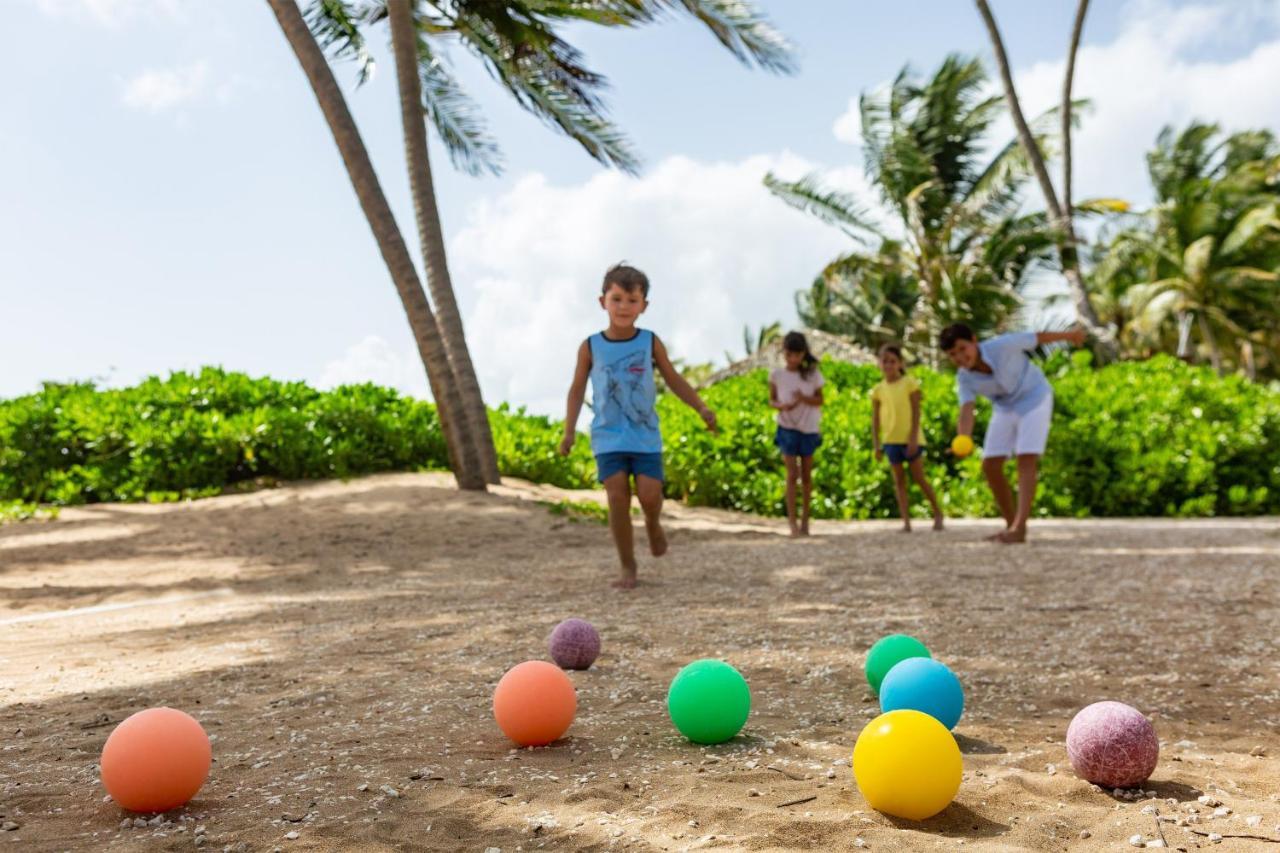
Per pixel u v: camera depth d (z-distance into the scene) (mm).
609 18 14414
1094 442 12062
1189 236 30812
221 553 8383
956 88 24953
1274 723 2842
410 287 10727
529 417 15070
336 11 13547
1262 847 1957
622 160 14930
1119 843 1992
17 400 13164
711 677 2760
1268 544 7539
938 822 2123
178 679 3793
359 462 12398
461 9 14445
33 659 4391
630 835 2043
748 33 13391
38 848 2045
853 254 24047
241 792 2387
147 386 13148
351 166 10742
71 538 9219
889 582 5863
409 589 6383
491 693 3434
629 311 5770
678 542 8695
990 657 3777
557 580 6488
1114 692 3225
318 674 3797
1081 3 21484
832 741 2766
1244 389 13320
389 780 2455
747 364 21312
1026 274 23219
